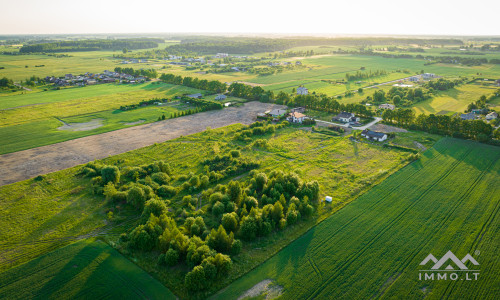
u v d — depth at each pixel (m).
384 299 50.16
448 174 90.94
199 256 56.41
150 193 79.56
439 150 108.81
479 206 74.69
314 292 51.69
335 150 111.69
